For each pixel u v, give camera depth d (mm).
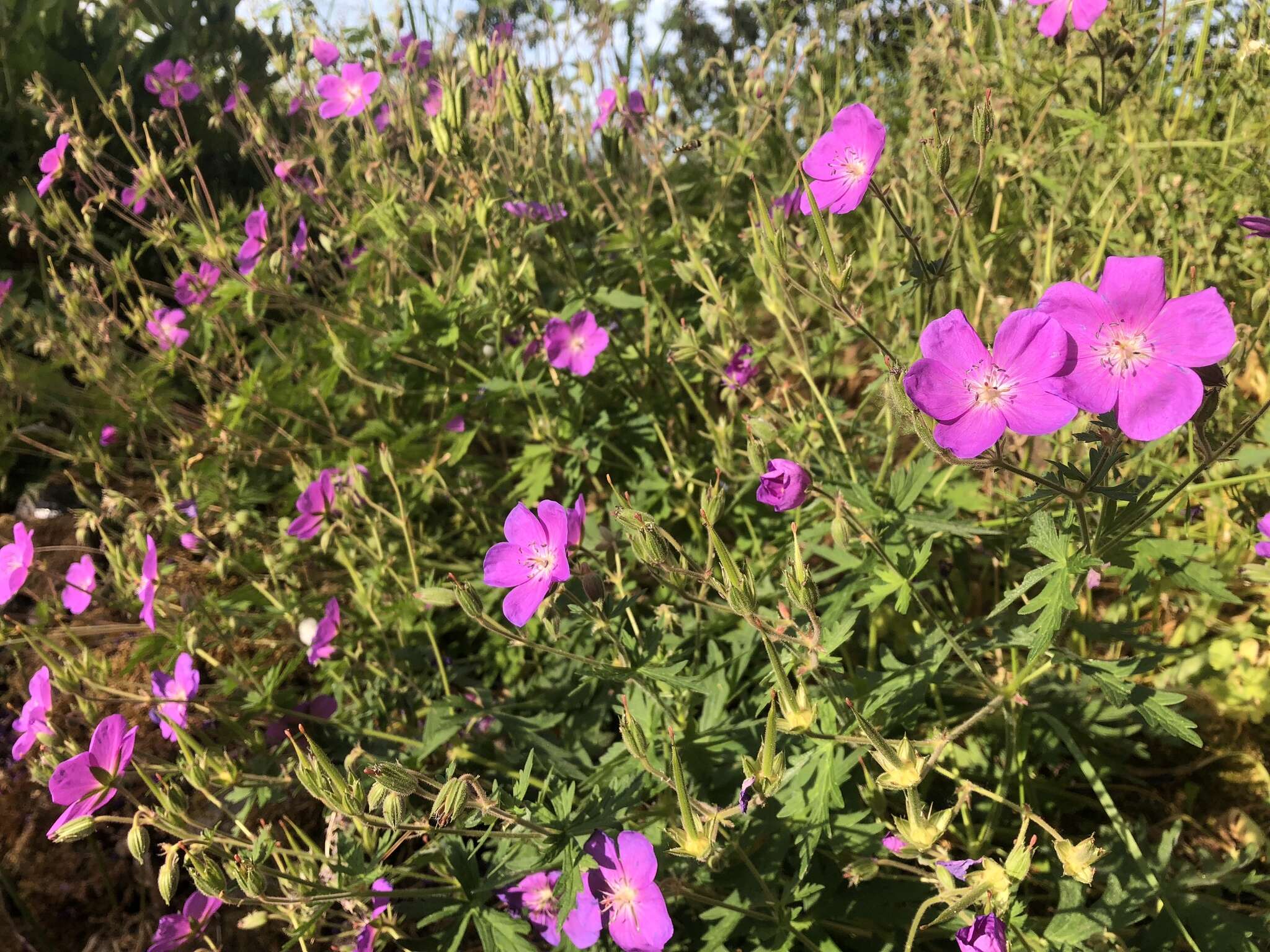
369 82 605
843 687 327
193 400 687
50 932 403
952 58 531
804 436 419
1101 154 501
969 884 256
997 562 408
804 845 315
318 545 498
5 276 729
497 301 521
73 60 764
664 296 605
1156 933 310
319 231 750
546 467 504
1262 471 384
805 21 668
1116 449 243
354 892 306
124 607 468
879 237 491
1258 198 445
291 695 425
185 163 658
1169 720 287
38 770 343
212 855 348
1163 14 455
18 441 654
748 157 587
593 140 675
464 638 489
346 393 610
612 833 310
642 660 331
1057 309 222
